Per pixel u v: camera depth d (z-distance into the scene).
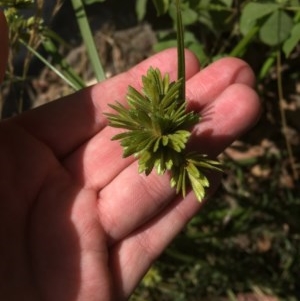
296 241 0.22
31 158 0.16
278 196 0.23
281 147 0.23
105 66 0.23
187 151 0.15
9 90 0.23
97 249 0.15
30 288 0.15
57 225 0.15
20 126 0.16
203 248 0.22
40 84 0.23
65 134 0.16
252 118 0.15
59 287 0.15
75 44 0.23
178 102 0.13
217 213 0.22
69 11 0.22
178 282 0.22
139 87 0.16
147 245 0.16
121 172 0.16
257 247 0.23
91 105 0.16
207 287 0.23
